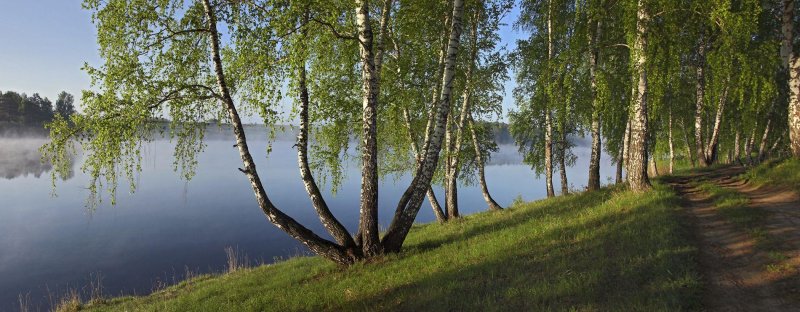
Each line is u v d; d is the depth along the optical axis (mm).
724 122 28781
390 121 14000
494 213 17203
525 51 20422
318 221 30516
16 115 132125
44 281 19297
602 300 5625
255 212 33875
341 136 12672
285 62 8383
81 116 8383
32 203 38094
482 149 22094
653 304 5141
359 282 8523
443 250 10234
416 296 7199
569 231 9492
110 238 26438
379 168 18219
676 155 38844
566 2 16984
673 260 6469
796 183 10992
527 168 75562
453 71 10570
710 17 11539
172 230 28312
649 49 11906
